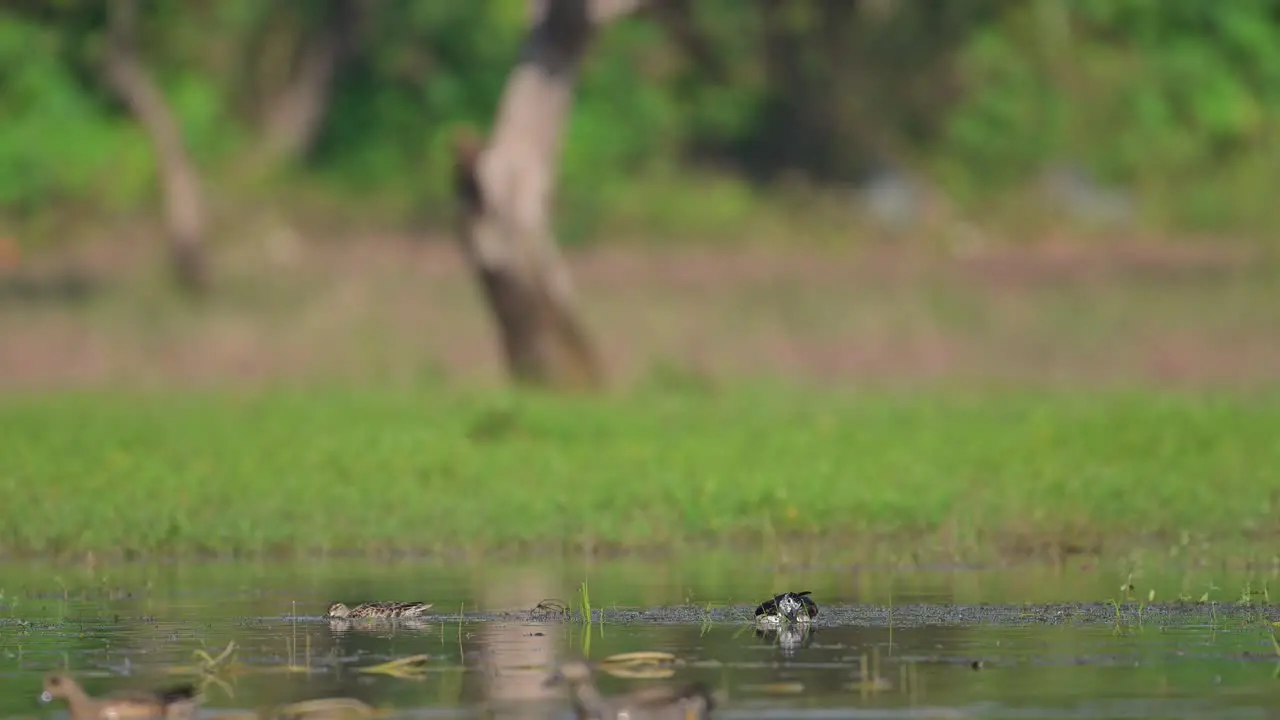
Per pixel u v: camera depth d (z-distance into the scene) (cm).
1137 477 3206
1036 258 8269
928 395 5062
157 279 7525
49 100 8981
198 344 6319
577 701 1619
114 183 8806
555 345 5091
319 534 2841
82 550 2797
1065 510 2909
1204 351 6006
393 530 2872
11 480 3253
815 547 2803
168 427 4159
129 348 6253
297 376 5788
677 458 3469
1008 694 1697
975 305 6881
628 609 2244
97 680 1817
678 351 6116
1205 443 3684
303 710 1650
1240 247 8450
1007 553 2736
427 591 2408
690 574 2559
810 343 6250
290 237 8488
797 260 8319
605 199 9088
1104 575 2527
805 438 3766
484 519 2911
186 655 1952
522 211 5022
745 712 1620
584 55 5050
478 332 6544
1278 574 2520
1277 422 4034
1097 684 1745
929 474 3228
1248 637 2016
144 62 9425
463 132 5028
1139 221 9262
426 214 9181
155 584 2497
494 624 2144
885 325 6538
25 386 5584
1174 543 2791
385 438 3747
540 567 2658
